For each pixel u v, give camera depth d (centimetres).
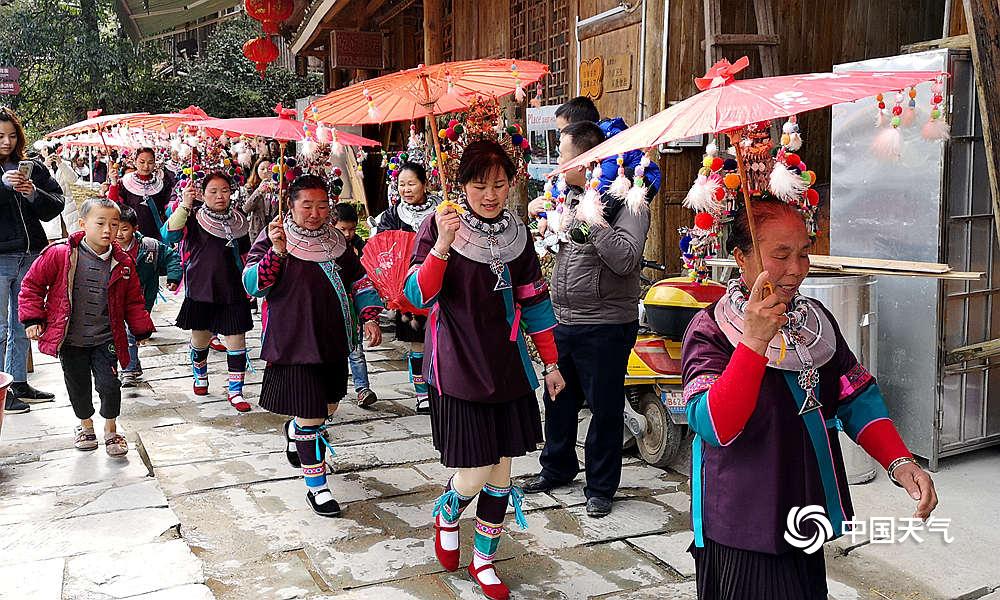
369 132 1241
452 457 302
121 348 444
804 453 197
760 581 199
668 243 576
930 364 430
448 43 1028
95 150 1047
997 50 313
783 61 593
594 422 379
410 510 395
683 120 178
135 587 313
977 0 311
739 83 182
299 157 444
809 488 197
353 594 316
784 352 194
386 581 326
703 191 193
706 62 551
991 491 407
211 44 1881
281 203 397
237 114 1817
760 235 193
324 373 393
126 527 365
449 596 315
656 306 424
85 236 434
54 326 425
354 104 335
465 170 304
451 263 300
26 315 422
